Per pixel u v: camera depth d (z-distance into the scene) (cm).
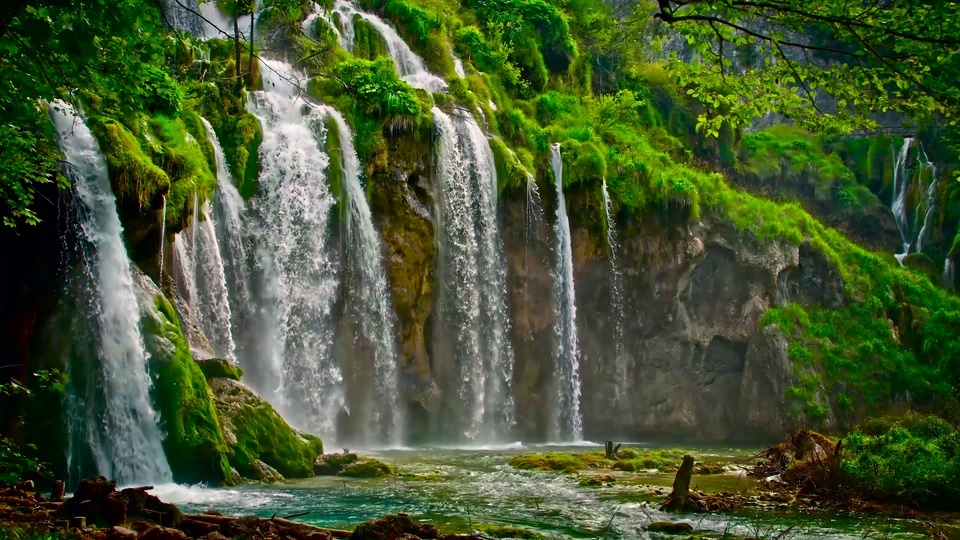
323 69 2684
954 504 1373
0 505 951
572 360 2909
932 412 2397
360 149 2519
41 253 1501
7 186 1293
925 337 3600
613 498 1411
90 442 1452
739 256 3338
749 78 1077
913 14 848
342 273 2402
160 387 1508
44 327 1473
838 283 3572
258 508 1253
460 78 3062
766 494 1438
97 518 909
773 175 4516
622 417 3086
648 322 3180
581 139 3253
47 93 1048
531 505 1327
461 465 1891
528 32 3778
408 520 960
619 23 4484
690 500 1315
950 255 4228
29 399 1410
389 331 2494
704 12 988
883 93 960
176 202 1859
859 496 1396
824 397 3219
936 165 4519
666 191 3209
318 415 2302
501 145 2862
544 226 2916
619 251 3100
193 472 1477
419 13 3334
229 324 2061
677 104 4369
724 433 3241
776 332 3269
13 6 847
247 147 2295
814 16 885
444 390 2612
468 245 2697
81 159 1557
